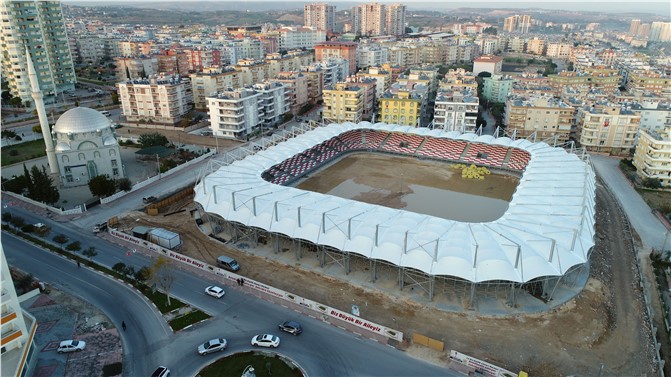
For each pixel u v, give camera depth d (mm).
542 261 72188
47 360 61656
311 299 75562
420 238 77812
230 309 72312
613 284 82750
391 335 65625
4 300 56438
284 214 87375
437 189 125250
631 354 65188
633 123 156875
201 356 62406
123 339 65812
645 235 103188
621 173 142875
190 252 90250
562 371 60875
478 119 195750
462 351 63906
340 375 58938
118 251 90375
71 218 105062
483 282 70625
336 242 80438
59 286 78438
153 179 128125
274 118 196250
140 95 189750
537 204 90312
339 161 148875
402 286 77750
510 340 66125
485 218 107188
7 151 153500
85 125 122875
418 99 175750
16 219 98500
